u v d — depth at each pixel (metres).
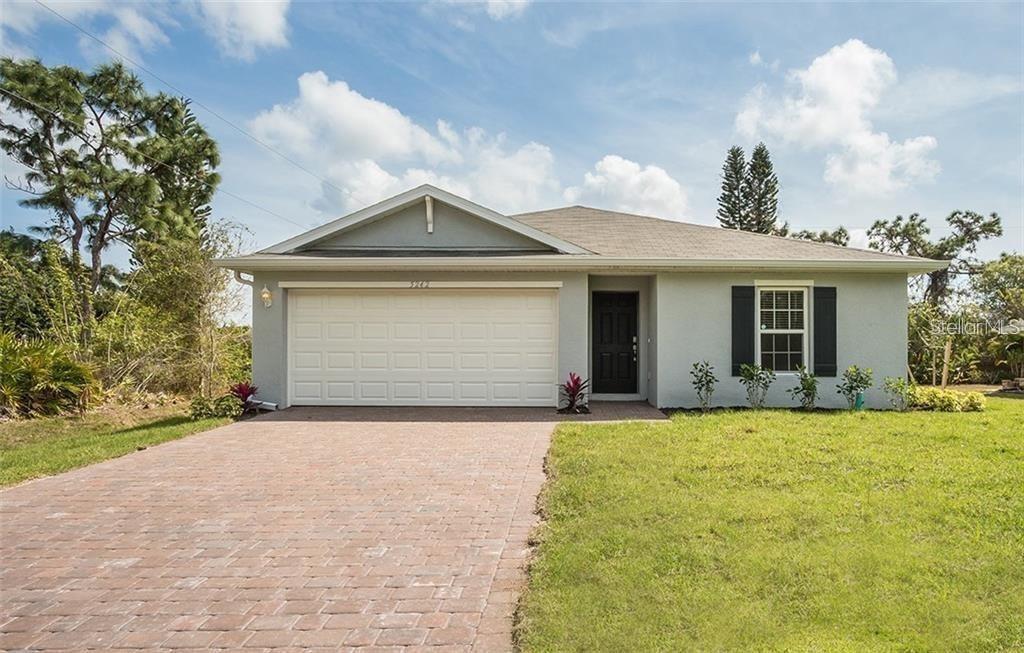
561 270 11.02
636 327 12.34
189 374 15.88
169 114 24.14
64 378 11.98
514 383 11.20
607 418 10.02
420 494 5.77
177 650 3.09
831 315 11.23
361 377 11.30
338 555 4.31
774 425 8.87
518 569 4.05
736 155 40.56
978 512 4.89
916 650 2.94
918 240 35.59
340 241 11.87
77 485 6.18
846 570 3.80
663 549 4.17
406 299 11.28
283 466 6.88
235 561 4.23
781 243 12.40
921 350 18.03
